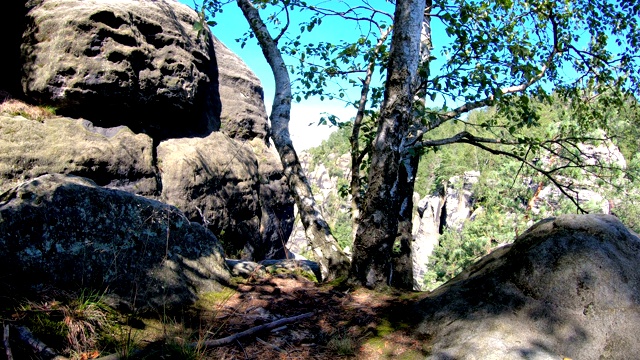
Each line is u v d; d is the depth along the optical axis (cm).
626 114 816
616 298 285
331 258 520
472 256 1562
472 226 1609
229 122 1367
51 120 881
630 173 798
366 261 451
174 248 403
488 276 346
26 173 786
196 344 296
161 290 357
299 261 579
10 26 952
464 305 333
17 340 249
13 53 940
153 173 995
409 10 441
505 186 1429
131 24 977
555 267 306
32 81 893
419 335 330
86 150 870
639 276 297
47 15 909
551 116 909
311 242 534
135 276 348
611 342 272
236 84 1452
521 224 1418
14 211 298
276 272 515
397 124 446
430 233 4788
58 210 321
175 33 1106
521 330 288
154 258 373
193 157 1090
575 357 270
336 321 371
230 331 341
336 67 655
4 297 270
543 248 320
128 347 275
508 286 322
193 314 359
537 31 679
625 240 316
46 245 306
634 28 661
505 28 609
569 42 659
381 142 450
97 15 914
